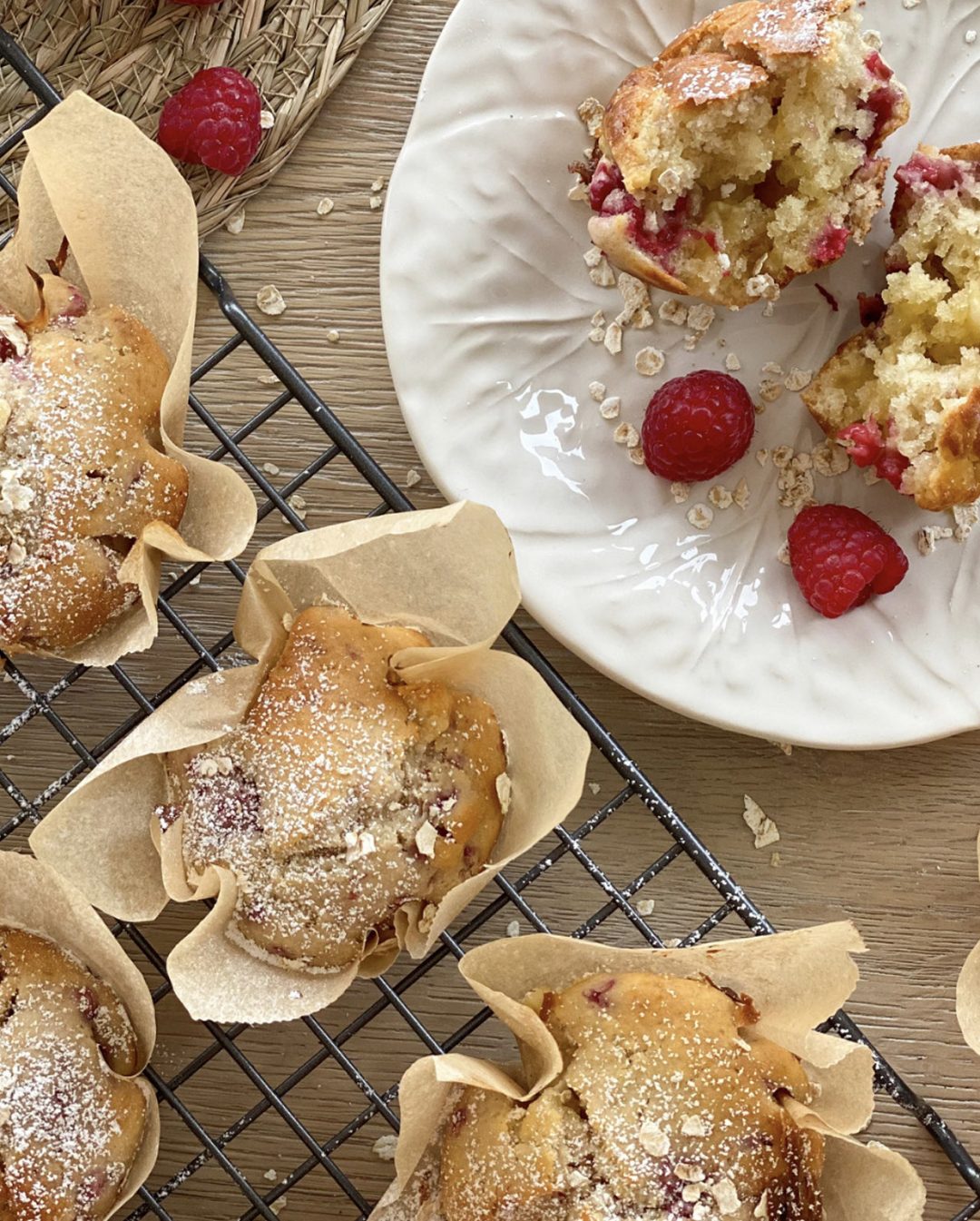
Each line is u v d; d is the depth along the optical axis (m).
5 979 0.51
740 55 0.53
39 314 0.51
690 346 0.55
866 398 0.54
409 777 0.51
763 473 0.55
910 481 0.54
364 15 0.55
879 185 0.54
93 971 0.52
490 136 0.54
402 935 0.51
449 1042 0.53
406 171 0.54
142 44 0.55
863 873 0.56
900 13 0.54
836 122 0.53
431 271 0.54
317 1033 0.53
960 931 0.56
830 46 0.52
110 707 0.56
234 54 0.55
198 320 0.56
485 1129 0.50
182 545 0.50
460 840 0.51
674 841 0.55
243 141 0.54
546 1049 0.50
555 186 0.54
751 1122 0.49
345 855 0.50
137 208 0.50
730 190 0.54
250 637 0.51
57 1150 0.50
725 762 0.56
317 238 0.56
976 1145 0.56
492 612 0.51
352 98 0.56
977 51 0.54
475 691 0.52
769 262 0.54
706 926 0.52
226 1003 0.50
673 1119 0.49
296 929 0.50
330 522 0.56
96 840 0.51
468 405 0.54
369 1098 0.53
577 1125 0.49
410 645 0.51
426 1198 0.51
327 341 0.56
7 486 0.50
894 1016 0.56
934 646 0.54
